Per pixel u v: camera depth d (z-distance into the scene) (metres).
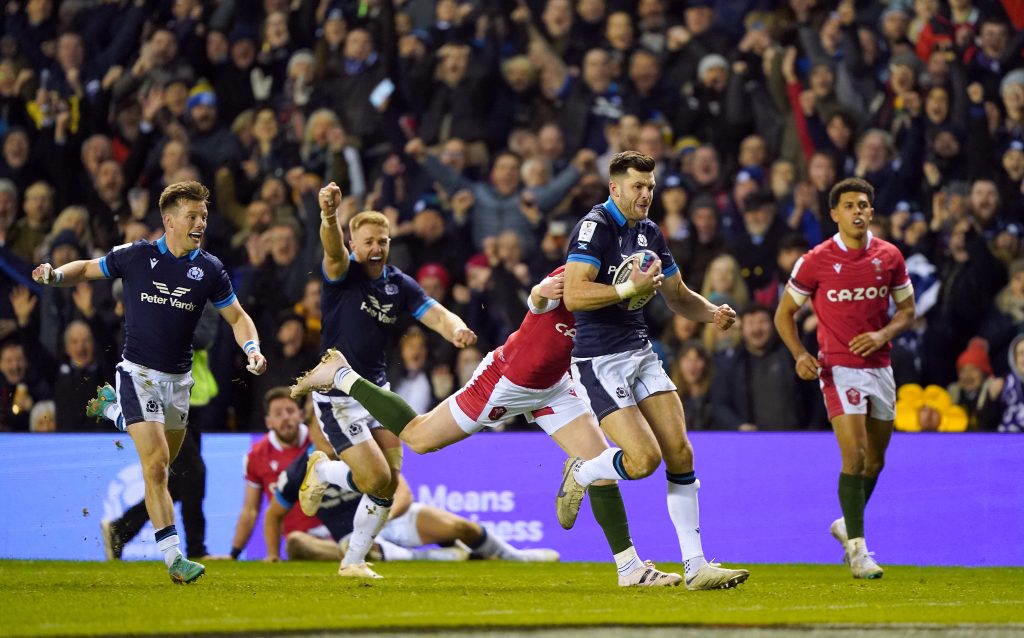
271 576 20.03
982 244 32.72
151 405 17.17
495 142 38.25
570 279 15.78
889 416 20.84
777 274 33.38
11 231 36.66
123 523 27.78
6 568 22.94
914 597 15.83
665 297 17.23
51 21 40.81
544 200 35.84
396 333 32.59
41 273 16.72
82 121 38.66
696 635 11.01
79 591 15.84
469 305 33.53
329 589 16.58
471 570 23.39
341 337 19.56
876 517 26.77
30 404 33.00
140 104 39.44
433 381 32.06
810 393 30.94
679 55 38.78
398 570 23.33
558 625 11.57
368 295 19.55
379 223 19.41
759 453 27.38
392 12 39.03
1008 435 26.56
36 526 27.61
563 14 39.12
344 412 19.16
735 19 39.34
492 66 38.59
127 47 40.38
